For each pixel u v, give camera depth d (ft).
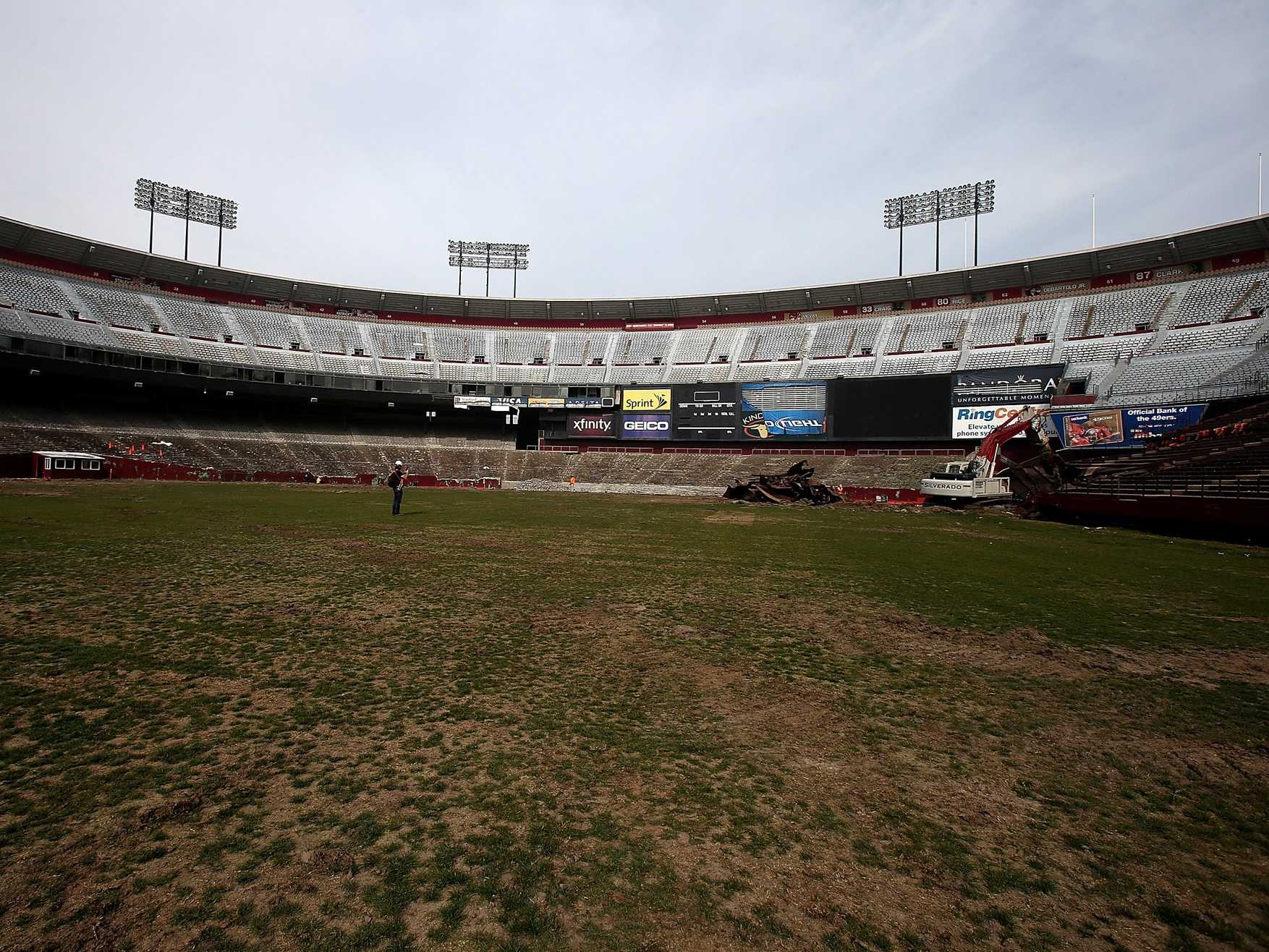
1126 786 15.60
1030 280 196.03
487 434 224.53
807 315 225.56
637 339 236.22
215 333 201.98
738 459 192.75
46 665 21.57
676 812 13.85
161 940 9.68
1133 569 49.73
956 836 13.29
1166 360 154.92
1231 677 23.85
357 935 9.93
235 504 87.97
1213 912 11.09
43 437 154.92
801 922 10.58
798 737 17.94
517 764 15.80
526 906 10.72
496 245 261.85
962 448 177.58
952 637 28.68
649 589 38.40
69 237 187.21
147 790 13.94
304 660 23.21
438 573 41.39
